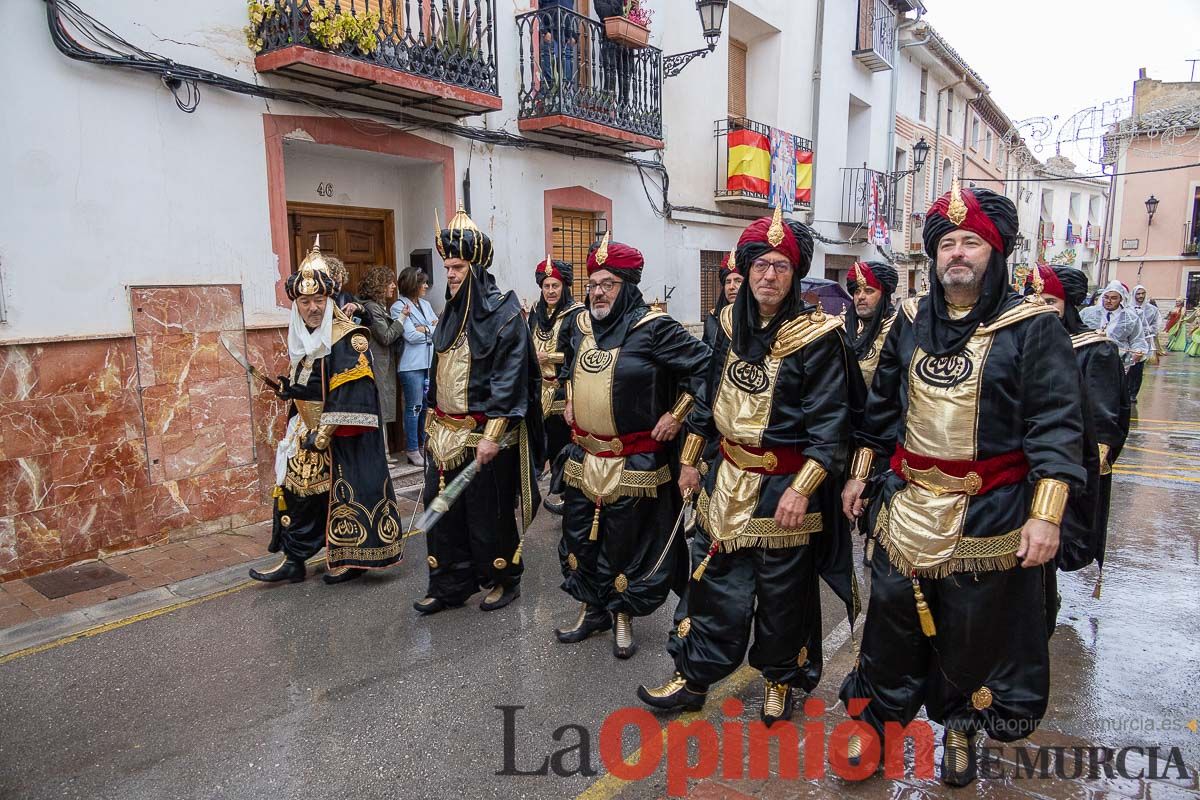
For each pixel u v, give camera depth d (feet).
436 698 11.41
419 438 24.52
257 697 11.43
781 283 9.27
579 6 29.63
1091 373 12.84
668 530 12.41
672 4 33.04
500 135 25.36
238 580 15.93
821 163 47.57
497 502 13.99
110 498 16.85
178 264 17.66
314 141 20.30
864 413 9.46
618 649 12.71
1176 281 97.40
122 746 10.20
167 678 11.99
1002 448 8.02
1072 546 12.75
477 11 22.71
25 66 15.14
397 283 23.63
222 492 18.72
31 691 11.60
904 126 61.72
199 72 17.61
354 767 9.73
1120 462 28.32
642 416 12.08
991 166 90.99
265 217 19.26
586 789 9.27
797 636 9.87
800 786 9.17
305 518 15.62
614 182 30.89
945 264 8.01
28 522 15.74
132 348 16.94
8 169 15.01
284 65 18.15
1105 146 91.97
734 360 9.91
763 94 42.39
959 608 8.21
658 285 34.17
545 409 19.69
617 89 28.68
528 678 12.03
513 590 15.05
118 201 16.60
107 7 16.17
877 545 8.96
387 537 15.31
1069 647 12.91
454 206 24.39
